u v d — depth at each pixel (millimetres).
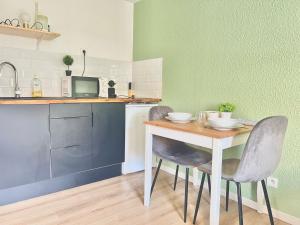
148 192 1925
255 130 1311
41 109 1973
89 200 2023
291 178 1730
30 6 2432
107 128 2432
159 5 2805
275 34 1765
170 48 2684
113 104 2453
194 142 1555
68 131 2152
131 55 3291
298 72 1655
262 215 1846
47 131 2025
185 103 2537
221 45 2145
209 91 2277
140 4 3109
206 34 2273
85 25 2852
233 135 1435
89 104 2271
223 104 1987
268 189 1849
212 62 2232
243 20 1964
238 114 2033
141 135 2736
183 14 2504
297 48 1652
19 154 1896
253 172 1381
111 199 2051
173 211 1877
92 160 2350
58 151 2109
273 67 1786
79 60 2836
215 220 1453
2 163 1824
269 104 1824
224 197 2166
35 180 2002
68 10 2701
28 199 2014
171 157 1895
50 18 2576
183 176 2584
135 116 2654
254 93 1914
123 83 3262
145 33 3049
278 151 1467
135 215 1803
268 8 1798
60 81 2693
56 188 2178
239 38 1998
